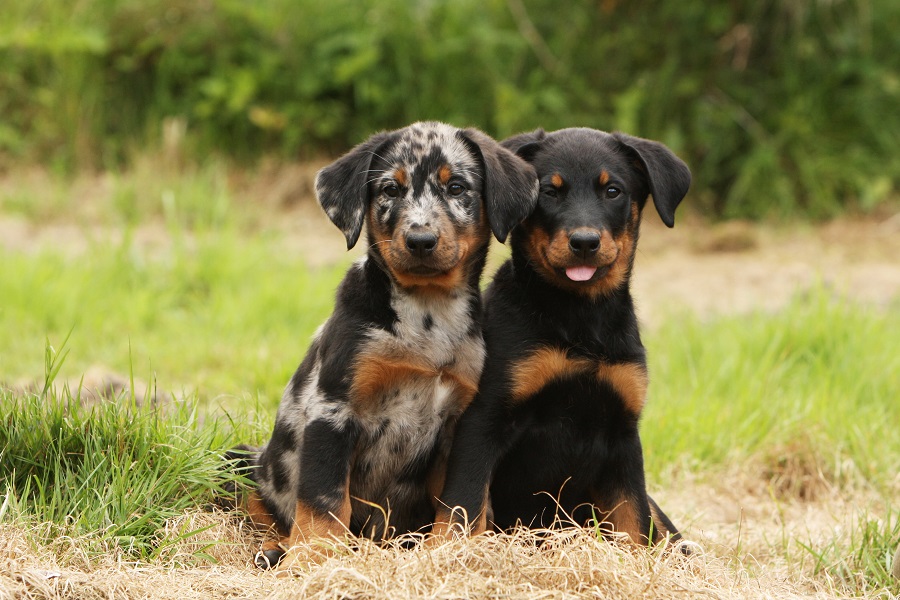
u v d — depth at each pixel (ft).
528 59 65.57
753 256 56.44
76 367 36.78
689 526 26.32
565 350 22.54
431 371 22.12
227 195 60.34
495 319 23.11
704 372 36.01
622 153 24.02
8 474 22.31
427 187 22.38
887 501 26.50
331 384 21.84
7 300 42.09
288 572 19.93
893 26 65.82
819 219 62.18
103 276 46.01
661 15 64.54
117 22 66.49
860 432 30.96
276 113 64.69
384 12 65.46
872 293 48.49
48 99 65.92
